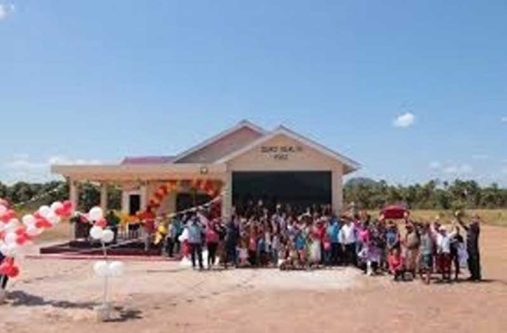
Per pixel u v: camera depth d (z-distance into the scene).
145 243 31.34
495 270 29.19
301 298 20.20
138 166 31.91
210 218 29.80
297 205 31.72
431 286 22.80
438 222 26.19
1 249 18.17
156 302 19.48
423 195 98.31
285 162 31.88
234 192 31.97
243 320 16.98
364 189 96.94
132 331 15.70
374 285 22.92
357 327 16.20
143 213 32.03
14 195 59.44
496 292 21.56
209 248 26.80
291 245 26.77
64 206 18.92
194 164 32.38
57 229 53.16
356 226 27.08
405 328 16.09
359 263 26.38
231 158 31.89
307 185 31.75
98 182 34.06
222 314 17.75
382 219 27.88
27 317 17.31
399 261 24.25
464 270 27.33
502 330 15.90
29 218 18.48
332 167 31.70
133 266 27.73
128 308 18.56
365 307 18.83
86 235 32.25
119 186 39.06
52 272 25.92
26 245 18.36
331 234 27.42
